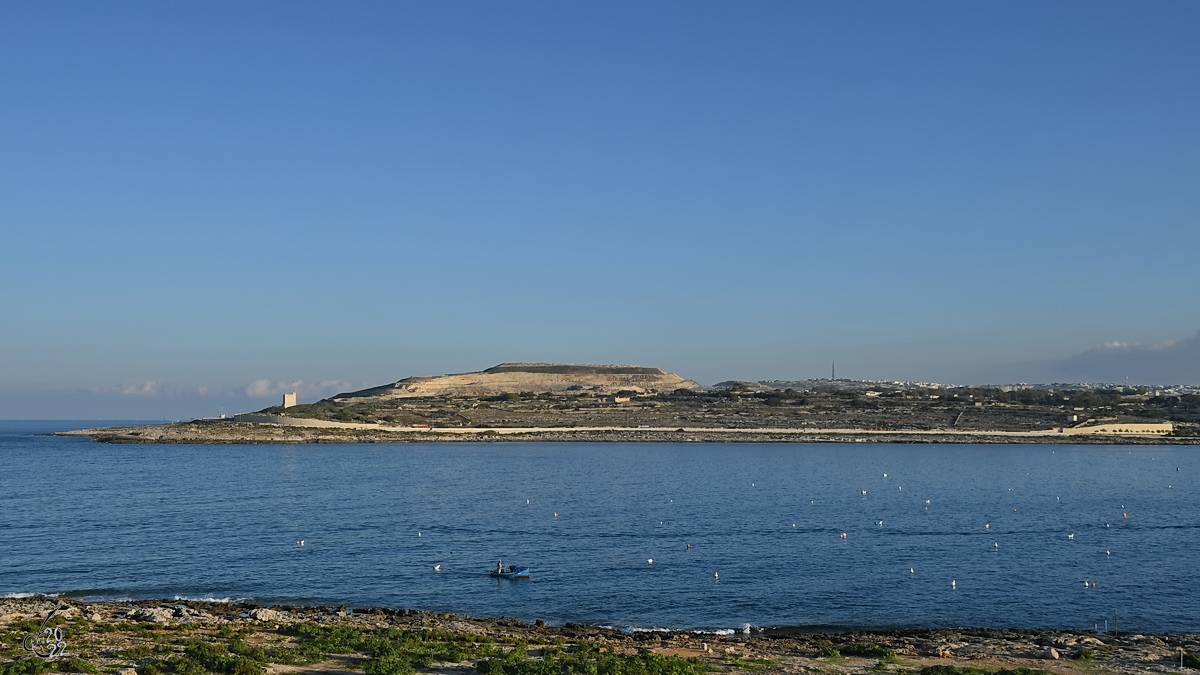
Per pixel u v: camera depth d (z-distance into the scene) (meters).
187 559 99.38
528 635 62.75
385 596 82.56
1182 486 188.75
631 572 93.06
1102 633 68.38
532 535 117.31
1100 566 97.12
